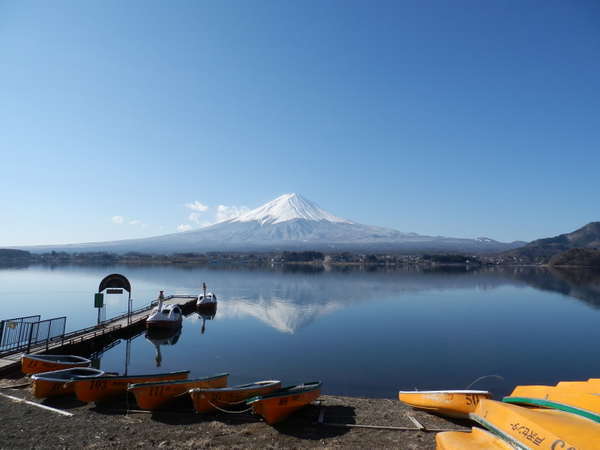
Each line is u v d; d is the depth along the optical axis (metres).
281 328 36.72
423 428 12.31
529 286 90.44
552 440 8.62
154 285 88.62
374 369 22.52
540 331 35.78
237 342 30.14
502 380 21.03
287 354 25.95
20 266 186.88
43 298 59.41
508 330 36.16
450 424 12.88
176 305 37.91
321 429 12.18
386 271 167.38
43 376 14.18
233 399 13.23
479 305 54.94
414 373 21.88
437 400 13.53
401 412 13.98
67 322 37.16
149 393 13.05
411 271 168.38
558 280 112.56
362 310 49.00
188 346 28.64
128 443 10.80
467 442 9.66
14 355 18.94
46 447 10.41
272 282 98.69
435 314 45.94
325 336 32.69
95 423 12.03
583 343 30.66
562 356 26.39
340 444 11.20
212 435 11.49
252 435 11.59
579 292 76.25
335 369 22.41
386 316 44.28
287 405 12.47
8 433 11.12
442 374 21.80
